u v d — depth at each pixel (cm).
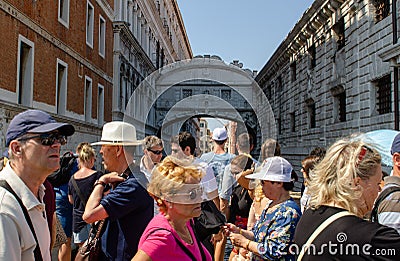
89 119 2272
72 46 1997
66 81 1912
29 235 257
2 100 1301
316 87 2602
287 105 3353
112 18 2766
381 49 1688
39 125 273
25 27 1488
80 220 573
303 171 538
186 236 279
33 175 275
